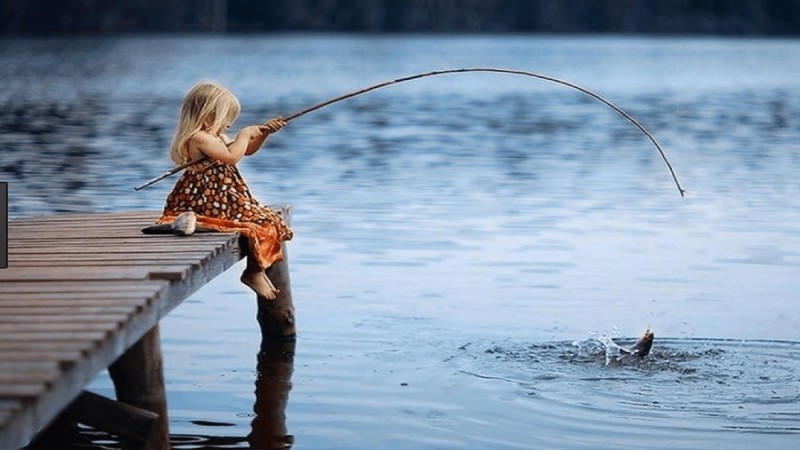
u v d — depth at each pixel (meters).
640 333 19.44
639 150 46.88
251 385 16.69
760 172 39.53
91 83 87.75
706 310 20.95
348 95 18.34
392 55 145.62
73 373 10.49
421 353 18.22
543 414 15.46
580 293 22.09
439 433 14.77
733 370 17.41
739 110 68.06
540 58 142.25
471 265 24.48
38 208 29.95
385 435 14.75
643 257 25.41
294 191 34.62
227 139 18.00
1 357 10.50
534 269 24.16
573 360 17.88
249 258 17.34
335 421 15.26
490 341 18.89
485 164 41.81
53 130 51.25
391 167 40.66
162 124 55.03
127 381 13.23
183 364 17.66
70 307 12.40
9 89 79.81
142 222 18.80
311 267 24.20
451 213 30.81
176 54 143.38
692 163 42.22
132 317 12.21
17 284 13.64
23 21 198.38
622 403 15.91
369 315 20.45
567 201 33.06
